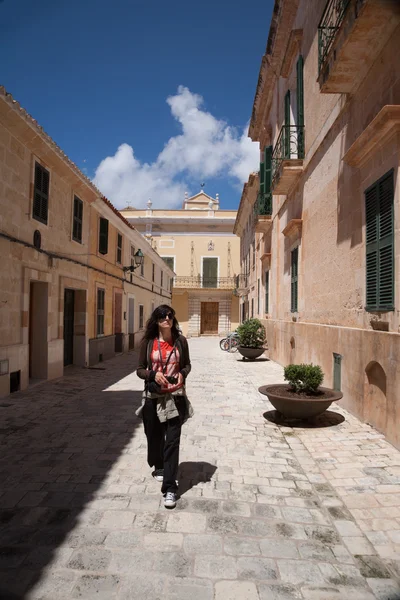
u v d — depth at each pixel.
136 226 37.03
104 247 13.91
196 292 36.41
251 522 3.25
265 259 15.95
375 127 5.08
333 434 5.52
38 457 4.64
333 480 4.05
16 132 8.03
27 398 7.78
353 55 5.58
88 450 4.88
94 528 3.12
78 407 7.12
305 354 9.25
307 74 9.49
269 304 15.77
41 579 2.53
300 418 6.01
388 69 5.24
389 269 5.20
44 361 9.77
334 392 6.16
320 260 8.43
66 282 11.00
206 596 2.40
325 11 6.52
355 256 6.43
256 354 14.71
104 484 3.91
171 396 3.65
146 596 2.39
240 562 2.73
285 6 10.91
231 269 36.50
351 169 6.61
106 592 2.42
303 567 2.69
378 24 4.95
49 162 9.62
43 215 9.45
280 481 4.04
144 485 3.90
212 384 9.67
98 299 13.97
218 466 4.43
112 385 9.47
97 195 12.52
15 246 8.20
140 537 3.00
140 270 21.30
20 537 2.99
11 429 5.73
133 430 5.72
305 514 3.39
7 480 4.00
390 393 5.03
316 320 8.72
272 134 15.09
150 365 3.72
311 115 9.16
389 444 5.05
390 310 5.16
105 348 14.77
